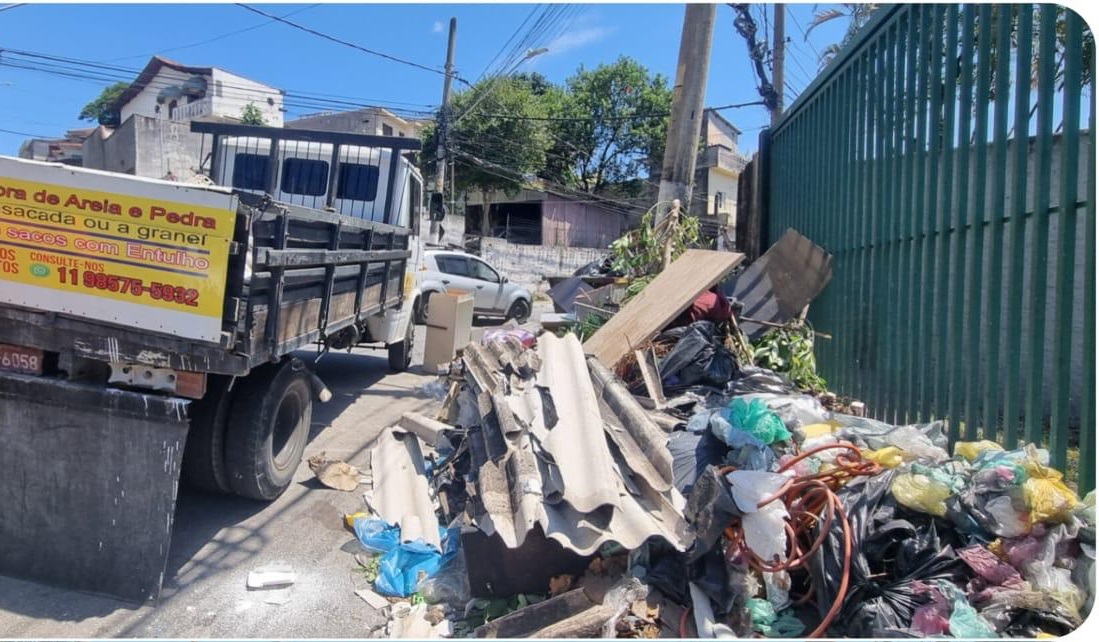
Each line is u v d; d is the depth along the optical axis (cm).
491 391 436
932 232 429
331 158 688
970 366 381
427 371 895
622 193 3650
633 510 307
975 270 379
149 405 324
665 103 3444
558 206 3294
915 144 456
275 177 689
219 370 328
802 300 615
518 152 2884
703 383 508
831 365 615
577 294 852
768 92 1362
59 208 324
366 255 539
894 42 488
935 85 423
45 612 315
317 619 322
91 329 331
